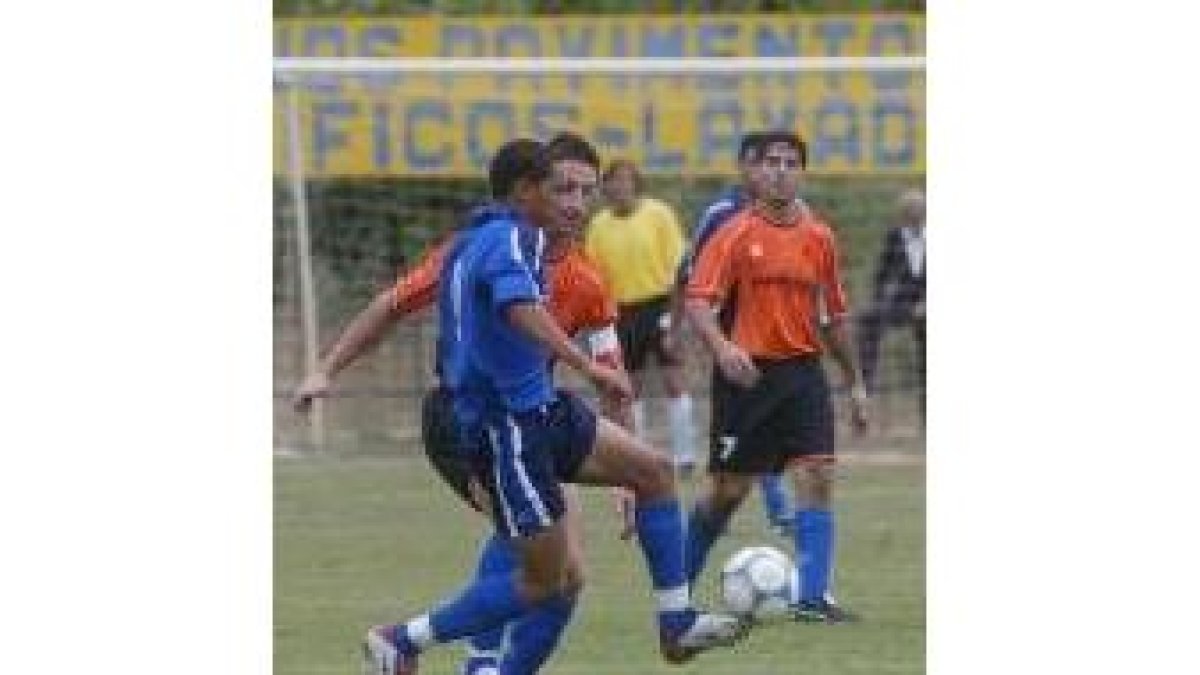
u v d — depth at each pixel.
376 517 38.34
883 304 50.59
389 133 51.69
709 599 31.02
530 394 22.34
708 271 28.84
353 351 23.48
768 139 29.30
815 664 26.02
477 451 22.33
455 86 51.91
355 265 52.78
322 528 37.09
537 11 56.78
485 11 56.66
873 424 52.62
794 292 29.11
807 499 29.00
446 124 51.91
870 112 52.94
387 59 51.00
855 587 31.31
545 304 23.97
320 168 51.44
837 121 53.09
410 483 42.66
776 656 26.50
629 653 26.73
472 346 22.22
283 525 37.38
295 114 47.72
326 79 49.72
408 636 22.86
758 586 28.02
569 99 52.53
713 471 29.50
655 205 43.28
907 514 38.31
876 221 56.50
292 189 50.34
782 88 52.97
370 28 53.31
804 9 57.28
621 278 43.03
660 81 52.94
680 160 53.09
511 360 22.23
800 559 28.84
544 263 23.83
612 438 23.02
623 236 43.00
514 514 22.30
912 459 46.72
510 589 22.64
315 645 27.28
